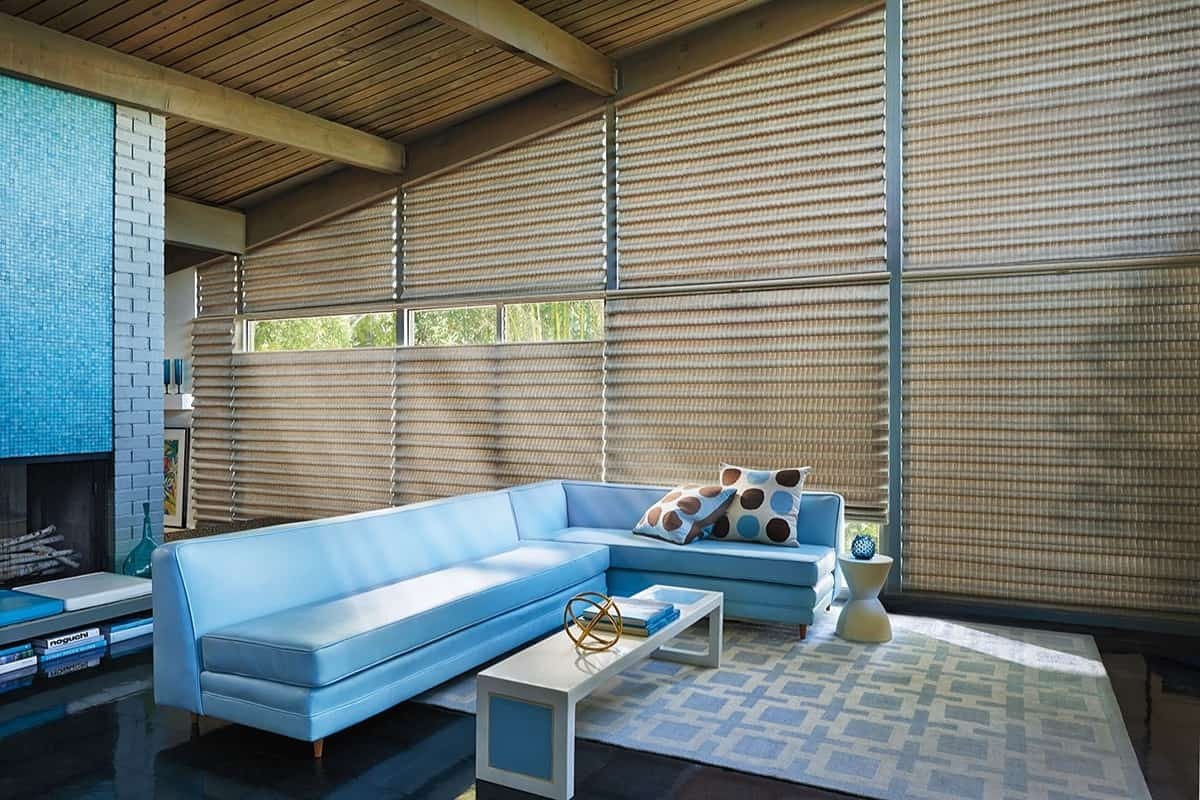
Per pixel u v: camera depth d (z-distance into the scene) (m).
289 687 3.00
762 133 5.72
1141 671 4.08
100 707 3.59
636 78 6.07
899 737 3.23
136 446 5.25
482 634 3.82
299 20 4.88
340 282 7.39
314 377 7.54
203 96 5.48
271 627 3.18
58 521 4.94
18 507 4.77
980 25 5.16
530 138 6.49
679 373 5.98
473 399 6.78
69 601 4.29
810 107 5.58
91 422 5.00
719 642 4.04
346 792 2.81
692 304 5.93
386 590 3.76
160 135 5.37
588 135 6.29
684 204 5.97
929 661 4.18
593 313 6.34
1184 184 4.77
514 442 6.60
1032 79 5.05
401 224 7.07
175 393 8.29
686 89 5.95
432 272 6.95
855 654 4.28
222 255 7.97
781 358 5.66
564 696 2.73
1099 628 4.85
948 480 5.26
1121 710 3.58
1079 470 4.97
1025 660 4.21
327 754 3.11
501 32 5.05
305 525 3.83
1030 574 5.07
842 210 5.50
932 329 5.28
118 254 5.13
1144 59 4.83
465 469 6.82
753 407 5.75
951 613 5.13
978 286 5.17
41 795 2.78
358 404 7.33
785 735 3.25
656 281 6.07
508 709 2.84
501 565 4.33
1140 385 4.84
